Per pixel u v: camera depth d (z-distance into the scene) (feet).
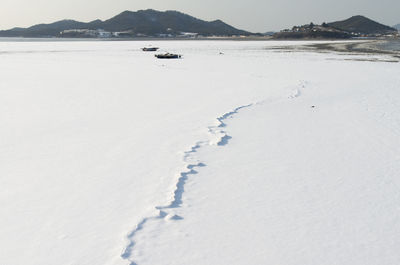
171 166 37.27
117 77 121.39
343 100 75.56
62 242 23.57
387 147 44.57
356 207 29.30
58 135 48.52
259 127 53.72
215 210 28.50
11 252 22.45
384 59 198.70
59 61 201.16
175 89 92.89
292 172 36.50
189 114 61.72
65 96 80.89
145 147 43.47
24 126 53.16
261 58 223.30
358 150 43.47
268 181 34.24
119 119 58.03
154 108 67.21
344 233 25.41
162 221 26.53
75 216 27.04
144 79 115.65
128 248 23.08
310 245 23.90
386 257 22.70
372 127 53.67
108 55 266.98
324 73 130.82
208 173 35.99
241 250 23.24
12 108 66.49
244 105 69.51
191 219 27.02
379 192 32.12
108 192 31.19
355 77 116.37
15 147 43.24
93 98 78.38
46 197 30.14
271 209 28.81
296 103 72.43
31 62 191.72
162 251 22.93
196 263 21.83
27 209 28.07
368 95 81.46
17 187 32.07
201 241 24.17
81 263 21.36
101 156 40.24
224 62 193.36
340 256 22.74
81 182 33.24
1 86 96.63
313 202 30.09
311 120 58.18
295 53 272.10
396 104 70.49
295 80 110.83
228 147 44.14
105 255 22.13
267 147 44.34
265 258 22.43
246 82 107.14
